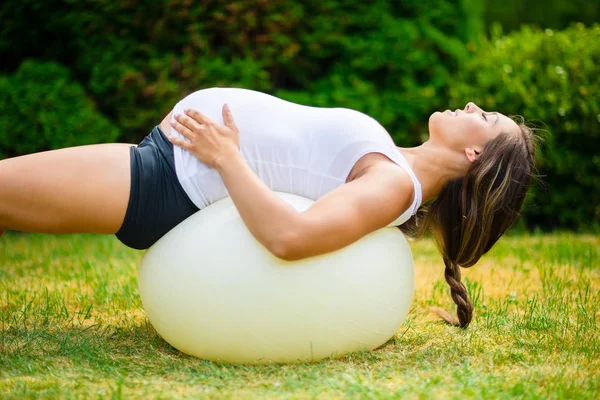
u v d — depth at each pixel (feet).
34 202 7.81
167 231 8.29
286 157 8.30
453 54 18.86
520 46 19.39
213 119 8.41
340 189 7.70
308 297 7.53
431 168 8.86
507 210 9.04
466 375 7.45
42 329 9.20
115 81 17.71
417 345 8.87
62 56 18.81
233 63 17.98
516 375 7.55
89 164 7.93
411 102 18.44
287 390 6.94
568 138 18.34
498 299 11.36
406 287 8.27
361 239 7.90
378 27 18.74
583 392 6.98
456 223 9.18
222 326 7.57
